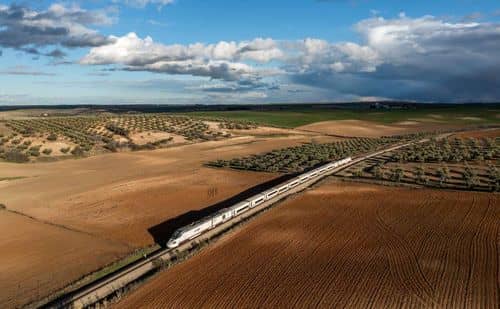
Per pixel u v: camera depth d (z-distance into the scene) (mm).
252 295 36531
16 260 46969
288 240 49594
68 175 94750
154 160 113188
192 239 50719
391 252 45094
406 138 153250
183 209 66062
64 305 36125
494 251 44312
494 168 83875
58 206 69125
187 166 103812
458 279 38312
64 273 43406
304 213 60312
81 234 55344
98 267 44625
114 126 163125
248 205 61906
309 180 81688
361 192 71562
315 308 34156
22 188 82625
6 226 59344
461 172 83062
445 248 45656
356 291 36688
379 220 56094
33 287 40406
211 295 36781
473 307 33531
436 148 115750
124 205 68812
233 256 45250
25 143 126375
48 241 52875
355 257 44062
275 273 40812
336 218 57625
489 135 150875
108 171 98875
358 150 123562
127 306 35438
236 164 103000
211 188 79312
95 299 37219
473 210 58875
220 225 55531
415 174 82875
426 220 55406
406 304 34219
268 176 89438
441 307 33688
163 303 35625
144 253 48000
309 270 41250
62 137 138250
